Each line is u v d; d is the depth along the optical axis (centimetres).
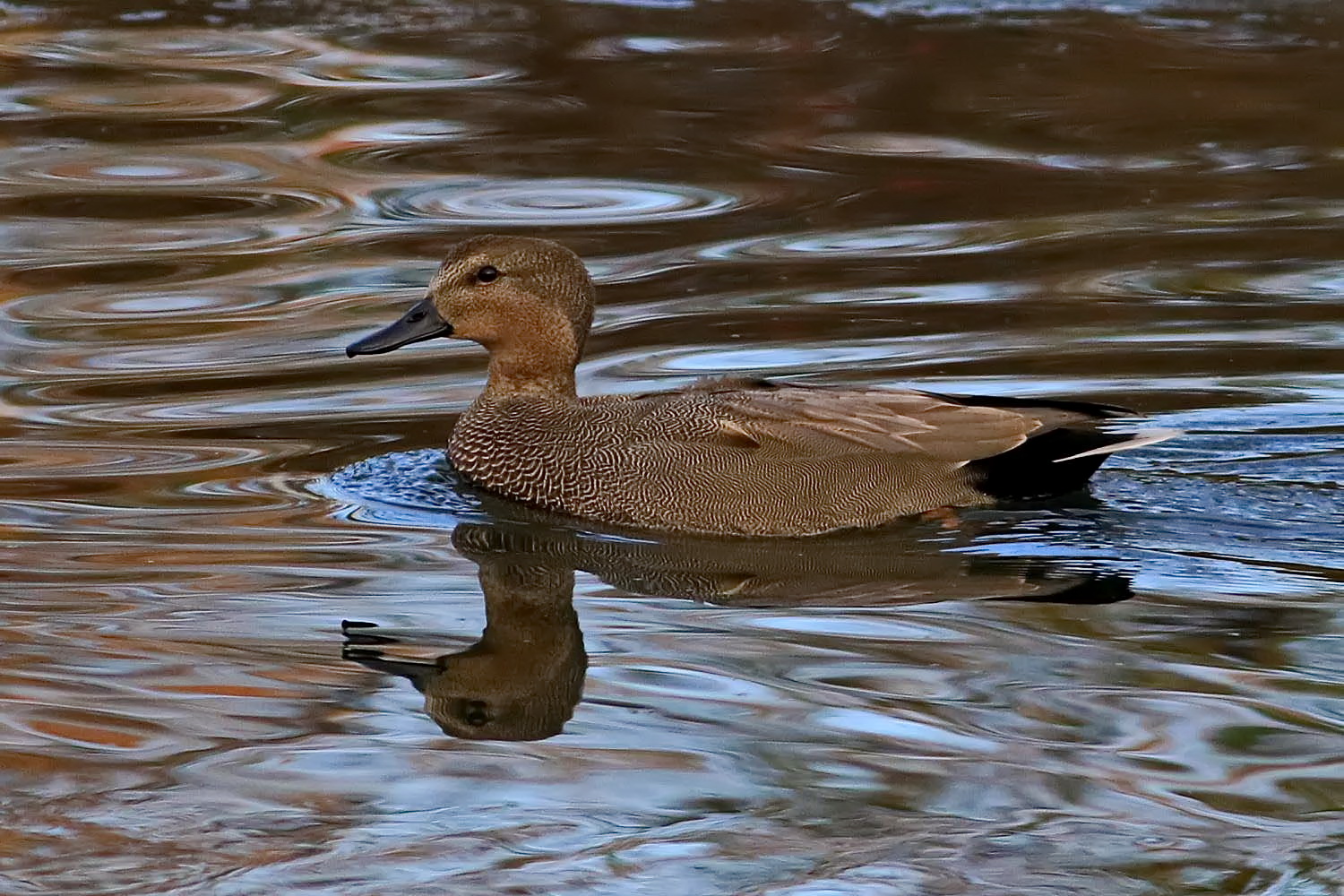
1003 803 820
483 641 1030
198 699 937
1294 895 736
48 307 1670
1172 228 1872
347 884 746
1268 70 2350
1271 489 1305
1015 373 1512
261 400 1479
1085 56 2420
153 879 748
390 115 2233
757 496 1252
